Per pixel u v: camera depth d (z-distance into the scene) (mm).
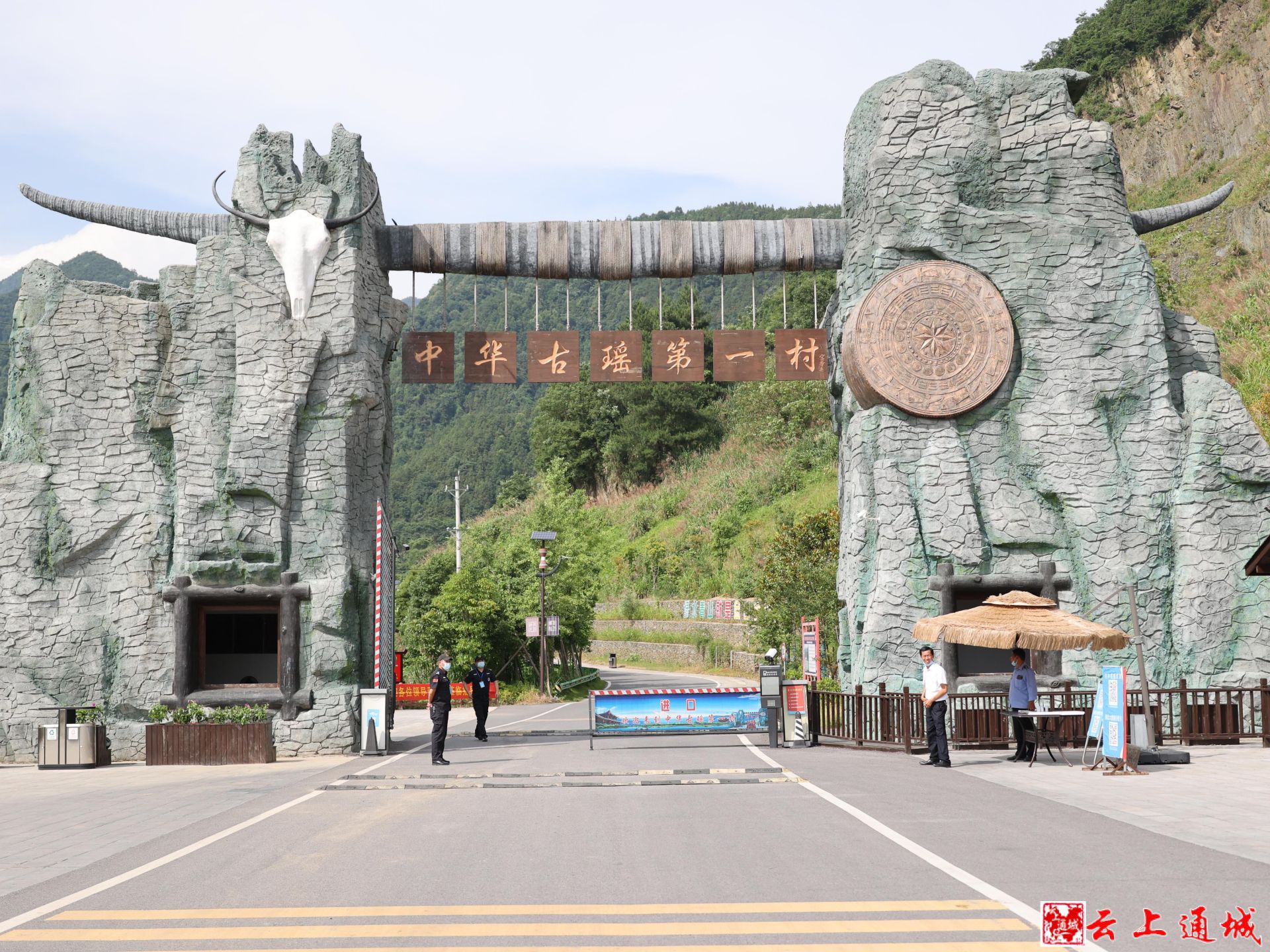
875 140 21500
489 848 9516
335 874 8508
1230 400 20422
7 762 19422
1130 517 20109
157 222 21906
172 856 9422
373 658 20953
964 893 7516
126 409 20594
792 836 9828
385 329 21750
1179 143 65938
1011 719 16547
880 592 19969
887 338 20641
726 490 68938
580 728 26891
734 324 90000
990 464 20594
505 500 93500
